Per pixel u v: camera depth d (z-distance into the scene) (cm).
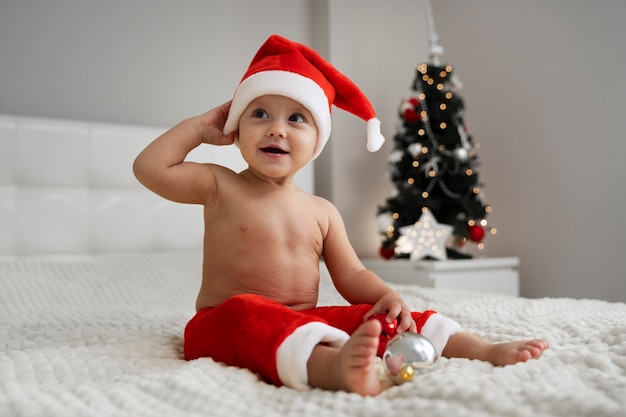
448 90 305
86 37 277
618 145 270
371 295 115
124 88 283
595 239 279
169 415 69
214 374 84
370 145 131
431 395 74
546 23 305
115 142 259
